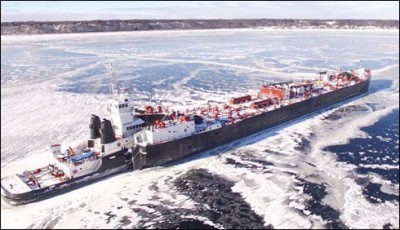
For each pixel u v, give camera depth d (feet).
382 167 143.54
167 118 158.30
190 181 134.82
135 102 232.32
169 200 122.21
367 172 139.44
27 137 172.65
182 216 113.39
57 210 116.67
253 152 160.76
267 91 218.79
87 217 112.88
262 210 115.75
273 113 193.16
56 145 140.77
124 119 146.92
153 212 115.55
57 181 128.47
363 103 237.66
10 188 122.31
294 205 118.11
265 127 190.70
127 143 145.38
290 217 111.86
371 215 112.37
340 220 110.01
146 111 166.09
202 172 142.00
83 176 131.13
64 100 237.04
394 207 116.57
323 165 145.79
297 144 168.86
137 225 109.19
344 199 120.98
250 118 179.93
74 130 181.68
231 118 177.99
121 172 142.00
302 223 108.88
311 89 235.61
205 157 156.35
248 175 138.82
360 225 107.55
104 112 210.79
